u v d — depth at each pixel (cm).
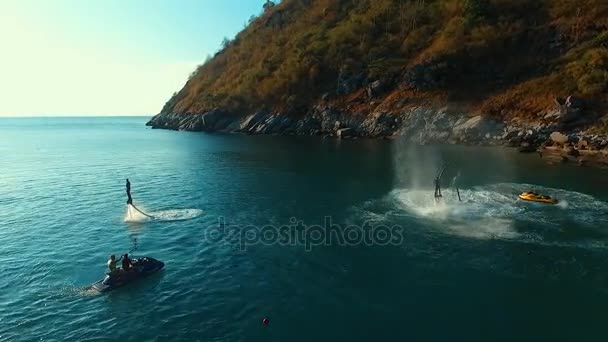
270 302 2288
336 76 11975
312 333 1986
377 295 2338
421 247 3000
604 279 2445
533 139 7100
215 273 2672
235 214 3966
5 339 1992
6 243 3322
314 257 2895
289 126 11900
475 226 3403
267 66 13975
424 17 11612
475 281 2466
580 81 7288
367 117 10156
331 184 5175
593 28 8288
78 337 2002
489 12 10125
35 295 2431
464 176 5244
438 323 2045
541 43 8838
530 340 1895
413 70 9900
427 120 8981
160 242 3266
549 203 3931
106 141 13150
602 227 3291
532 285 2400
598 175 4978
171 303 2302
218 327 2056
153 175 6253
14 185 5738
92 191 5247
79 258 2992
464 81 9419
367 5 13612
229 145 9869
